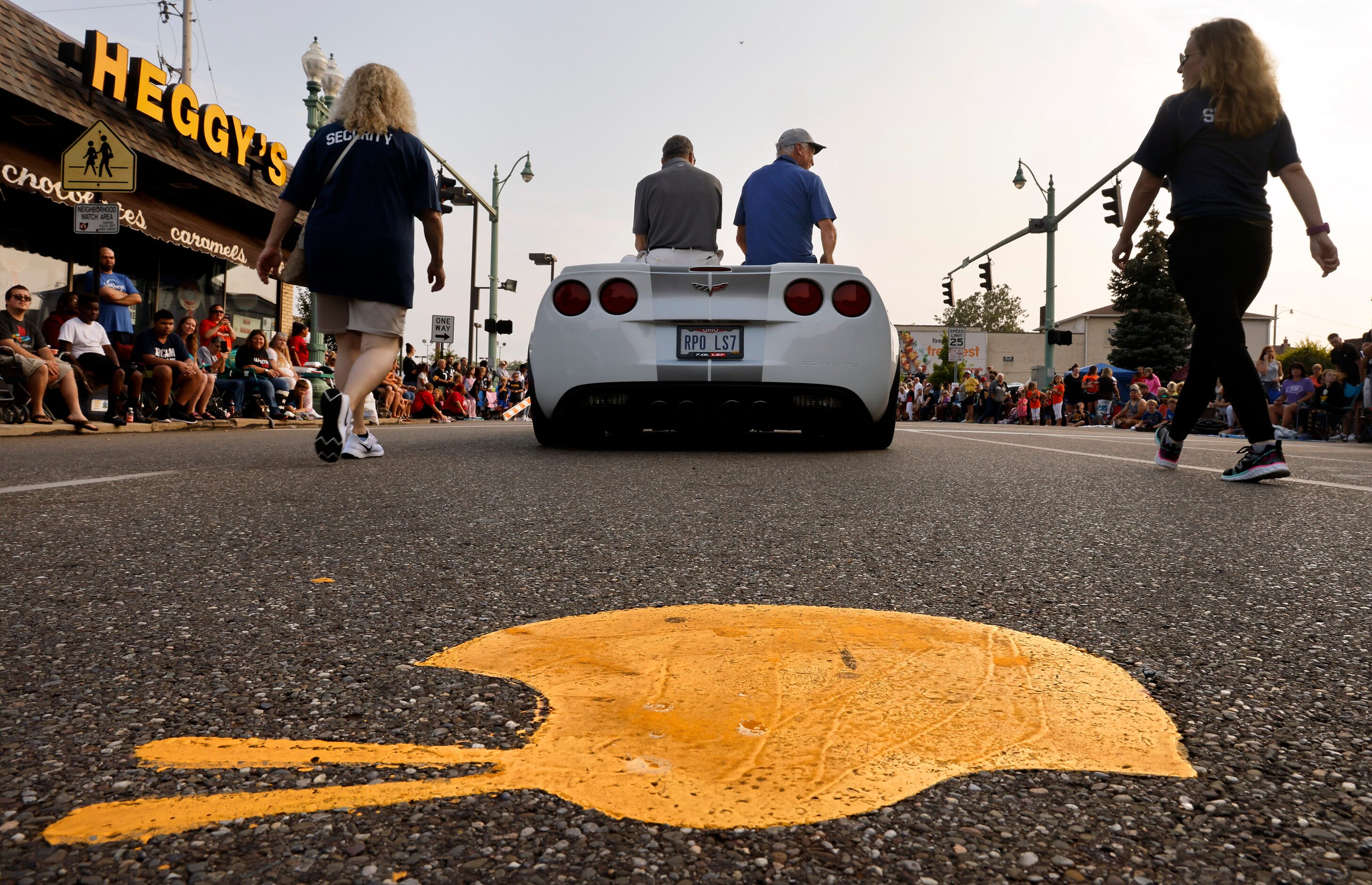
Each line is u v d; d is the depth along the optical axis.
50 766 0.87
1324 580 1.77
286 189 4.17
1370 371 10.26
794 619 1.42
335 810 0.78
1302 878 0.69
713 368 4.64
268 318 15.12
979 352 55.94
